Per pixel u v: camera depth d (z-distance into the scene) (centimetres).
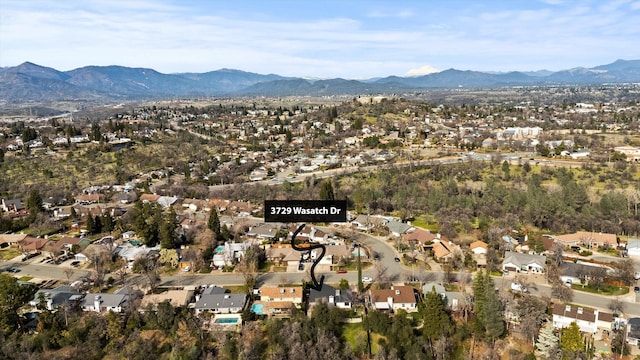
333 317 8112
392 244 12562
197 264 11031
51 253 11938
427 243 12162
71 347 7812
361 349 7669
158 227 12862
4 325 7962
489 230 12356
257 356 7538
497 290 8869
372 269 10825
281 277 10438
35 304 9031
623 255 11369
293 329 7788
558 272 10006
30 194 16188
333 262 11281
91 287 10056
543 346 7406
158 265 11131
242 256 11262
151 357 7581
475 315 8169
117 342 7875
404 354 7544
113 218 14912
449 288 9594
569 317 8088
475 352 7588
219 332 8038
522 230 13188
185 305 8994
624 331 7500
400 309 8562
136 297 9106
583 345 7331
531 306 8194
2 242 12888
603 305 8894
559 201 13962
